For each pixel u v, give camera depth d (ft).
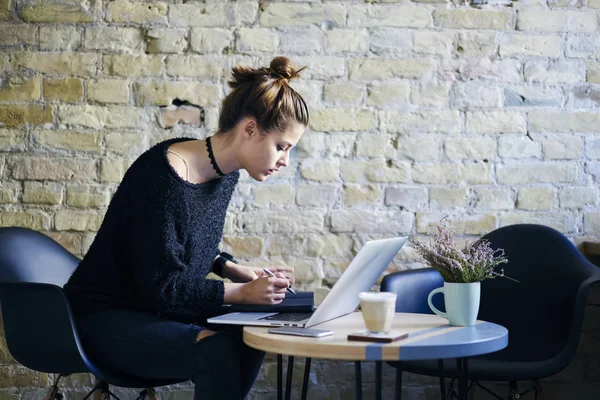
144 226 5.49
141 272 5.47
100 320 5.68
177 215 5.53
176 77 8.83
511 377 6.72
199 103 8.84
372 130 8.98
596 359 9.07
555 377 9.07
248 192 8.85
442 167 9.02
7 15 8.70
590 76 9.22
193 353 5.35
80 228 8.69
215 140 5.87
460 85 9.07
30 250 6.97
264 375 8.86
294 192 8.89
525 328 7.72
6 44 8.69
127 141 8.76
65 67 8.73
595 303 9.08
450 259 5.22
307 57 8.93
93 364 5.61
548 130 9.16
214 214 6.13
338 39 8.96
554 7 9.21
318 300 8.84
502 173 9.09
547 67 9.18
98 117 8.74
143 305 5.85
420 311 7.54
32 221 8.65
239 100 5.73
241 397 5.44
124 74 8.78
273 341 4.49
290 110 5.66
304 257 8.87
